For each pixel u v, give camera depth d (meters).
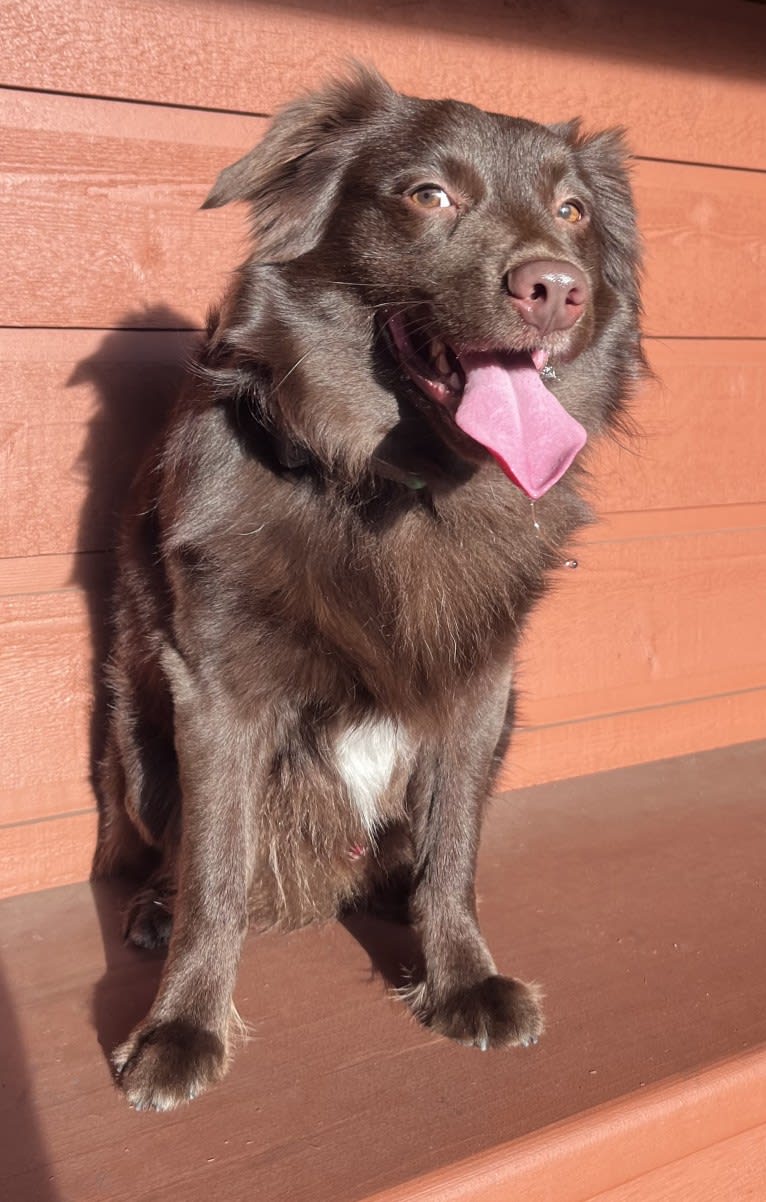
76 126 1.16
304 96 1.06
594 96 1.36
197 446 1.04
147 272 1.20
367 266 1.03
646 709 1.47
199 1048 0.98
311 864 1.13
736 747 1.52
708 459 1.46
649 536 1.44
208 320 1.14
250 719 1.03
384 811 1.11
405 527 1.06
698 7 1.38
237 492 1.02
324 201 1.05
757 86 1.43
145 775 1.15
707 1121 1.00
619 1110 0.97
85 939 1.14
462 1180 0.92
